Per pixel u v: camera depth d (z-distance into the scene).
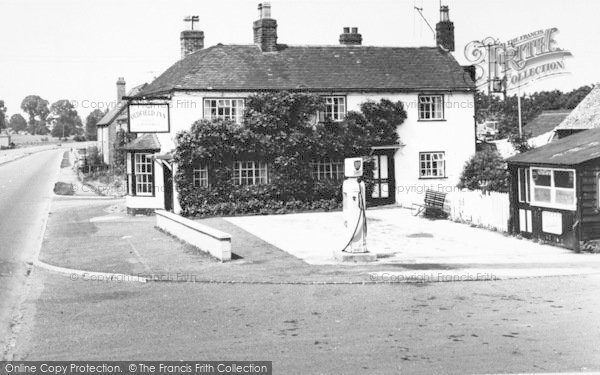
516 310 13.38
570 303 13.85
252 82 33.09
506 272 17.39
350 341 11.49
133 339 12.08
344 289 15.77
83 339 12.20
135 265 19.78
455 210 28.88
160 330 12.62
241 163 32.91
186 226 23.80
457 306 13.85
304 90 33.31
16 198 43.97
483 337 11.55
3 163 83.25
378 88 34.19
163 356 11.01
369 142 33.94
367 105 34.09
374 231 26.19
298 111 33.12
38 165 80.19
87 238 26.05
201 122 31.80
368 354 10.71
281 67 34.41
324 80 34.12
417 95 34.88
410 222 28.64
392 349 10.95
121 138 60.94
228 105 32.78
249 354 10.92
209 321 13.19
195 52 37.12
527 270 17.66
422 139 34.94
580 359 10.23
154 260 20.58
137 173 33.78
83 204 40.38
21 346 11.89
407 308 13.77
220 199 32.31
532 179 23.52
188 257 20.94
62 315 14.09
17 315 14.20
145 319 13.50
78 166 69.75
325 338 11.73
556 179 22.38
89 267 19.70
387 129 34.25
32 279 18.34
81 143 160.50
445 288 15.65
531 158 23.39
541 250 21.62
